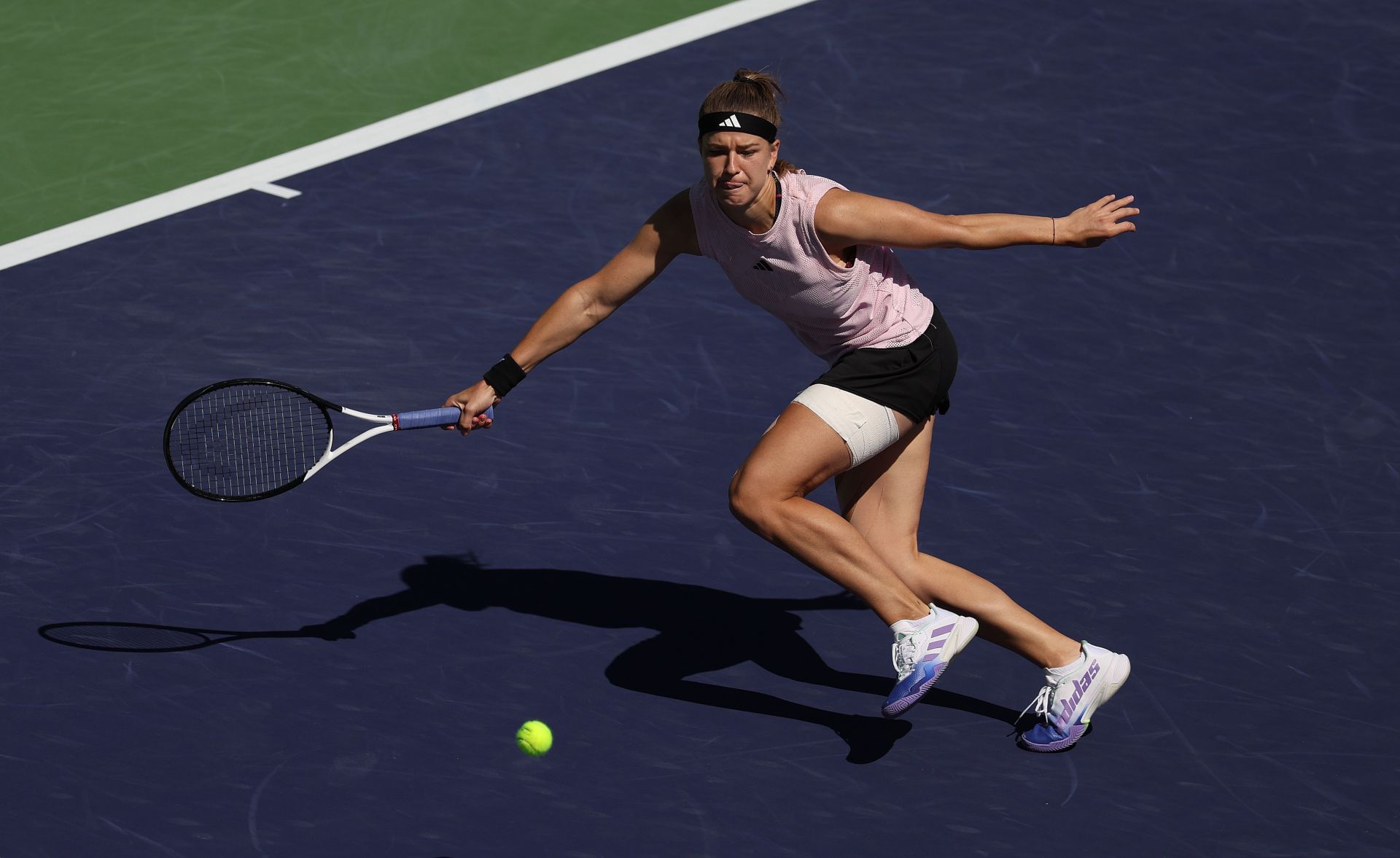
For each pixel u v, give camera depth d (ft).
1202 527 89.15
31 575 83.97
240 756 72.38
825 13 152.76
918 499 74.43
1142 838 68.80
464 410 74.90
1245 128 133.49
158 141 131.95
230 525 88.43
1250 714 76.02
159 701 75.56
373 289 111.75
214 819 68.74
